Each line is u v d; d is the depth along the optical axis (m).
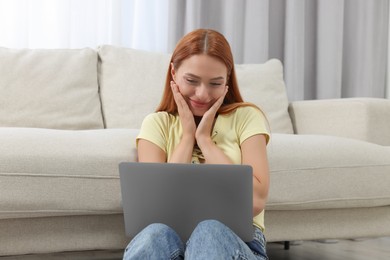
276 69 2.76
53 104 2.33
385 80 3.31
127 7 2.88
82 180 1.61
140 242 1.16
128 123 2.40
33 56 2.39
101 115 2.44
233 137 1.51
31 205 1.55
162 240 1.17
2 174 1.53
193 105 1.49
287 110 2.71
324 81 3.17
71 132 1.78
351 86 3.27
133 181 1.28
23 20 2.67
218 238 1.12
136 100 2.45
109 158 1.65
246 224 1.26
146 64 2.53
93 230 1.68
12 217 1.56
